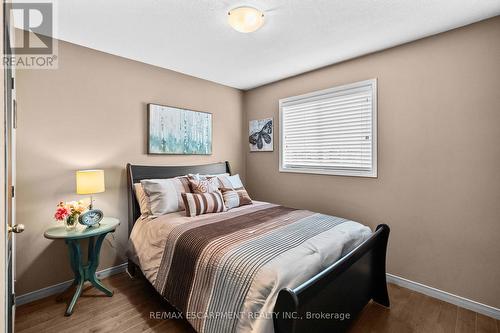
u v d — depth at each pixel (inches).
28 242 86.5
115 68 107.0
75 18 78.2
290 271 52.8
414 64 94.2
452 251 86.9
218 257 62.0
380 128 103.4
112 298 88.7
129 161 111.8
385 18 79.4
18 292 84.4
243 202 117.6
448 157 87.3
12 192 61.1
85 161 99.0
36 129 87.8
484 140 80.4
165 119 122.7
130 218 106.6
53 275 92.0
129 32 87.5
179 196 105.0
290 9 74.5
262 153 153.0
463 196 84.5
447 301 87.4
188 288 66.4
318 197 125.5
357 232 79.7
